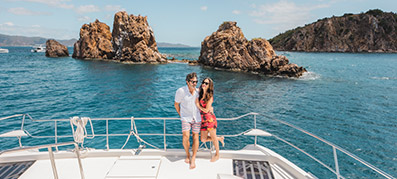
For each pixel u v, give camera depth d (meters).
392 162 11.11
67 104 21.03
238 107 21.06
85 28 79.62
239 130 14.88
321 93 27.77
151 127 14.99
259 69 46.88
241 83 35.06
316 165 10.67
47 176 4.28
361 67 61.75
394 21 195.00
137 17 68.69
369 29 195.50
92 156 4.94
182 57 102.56
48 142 12.45
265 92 28.33
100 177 4.26
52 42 92.75
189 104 4.47
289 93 27.73
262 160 4.73
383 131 15.11
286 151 11.98
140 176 4.12
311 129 15.41
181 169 4.43
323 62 80.19
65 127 14.61
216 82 35.84
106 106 20.50
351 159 11.27
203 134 4.58
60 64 61.19
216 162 4.68
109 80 36.59
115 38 72.44
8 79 36.31
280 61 43.62
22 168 4.51
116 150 4.99
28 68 51.81
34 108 19.64
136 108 20.08
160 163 4.62
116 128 14.59
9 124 15.20
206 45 58.50
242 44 51.91
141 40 67.25
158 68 54.09
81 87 30.22
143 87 31.12
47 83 33.09
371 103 22.78
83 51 78.75
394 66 65.19
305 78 40.44
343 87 31.86
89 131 14.08
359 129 15.48
